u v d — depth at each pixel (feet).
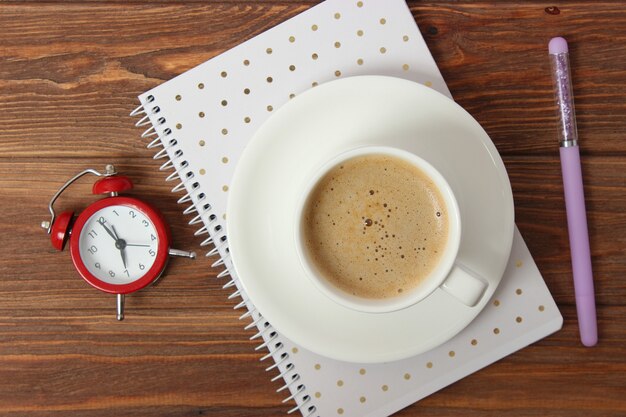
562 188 1.36
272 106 1.32
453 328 1.23
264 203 1.21
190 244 1.37
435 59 1.37
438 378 1.32
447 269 1.12
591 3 1.36
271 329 1.33
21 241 1.38
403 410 1.37
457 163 1.20
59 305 1.38
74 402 1.38
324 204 1.19
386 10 1.32
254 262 1.21
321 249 1.19
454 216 1.13
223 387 1.38
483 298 1.22
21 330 1.38
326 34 1.32
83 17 1.37
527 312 1.32
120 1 1.37
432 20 1.37
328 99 1.19
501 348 1.32
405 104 1.20
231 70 1.32
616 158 1.36
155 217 1.31
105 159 1.38
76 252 1.32
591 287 1.33
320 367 1.33
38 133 1.38
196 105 1.33
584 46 1.36
